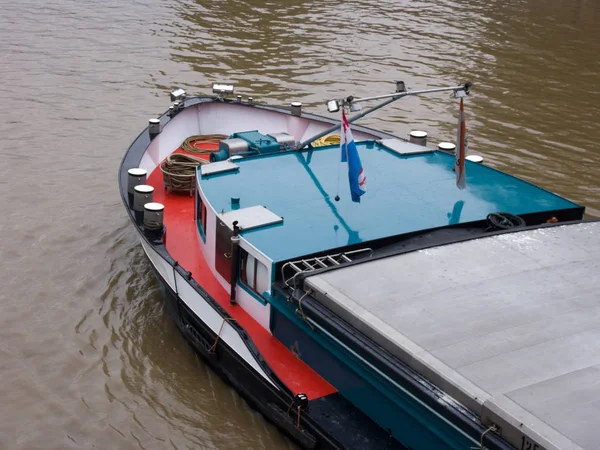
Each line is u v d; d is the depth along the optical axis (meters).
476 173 12.80
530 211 11.41
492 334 8.12
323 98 23.56
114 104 22.64
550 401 7.07
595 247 10.11
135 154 14.84
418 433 8.14
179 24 31.11
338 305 8.75
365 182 11.21
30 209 16.16
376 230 10.66
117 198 16.81
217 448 10.05
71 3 33.84
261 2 35.31
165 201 14.14
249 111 17.33
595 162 19.53
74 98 22.97
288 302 9.73
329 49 28.52
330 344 9.11
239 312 10.88
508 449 6.84
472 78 25.89
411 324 8.31
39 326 12.45
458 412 7.31
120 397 10.95
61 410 10.73
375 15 33.91
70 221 15.70
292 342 10.02
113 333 12.34
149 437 10.25
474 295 8.84
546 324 8.29
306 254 9.95
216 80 24.88
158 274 12.01
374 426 8.78
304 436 9.11
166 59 26.75
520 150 20.08
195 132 17.28
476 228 11.08
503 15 35.12
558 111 23.11
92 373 11.43
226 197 11.58
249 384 10.13
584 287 9.05
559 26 33.56
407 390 7.91
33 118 21.36
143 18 31.78
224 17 32.41
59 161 18.69
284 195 11.70
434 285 9.05
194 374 11.38
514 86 25.25
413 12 34.84
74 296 13.25
